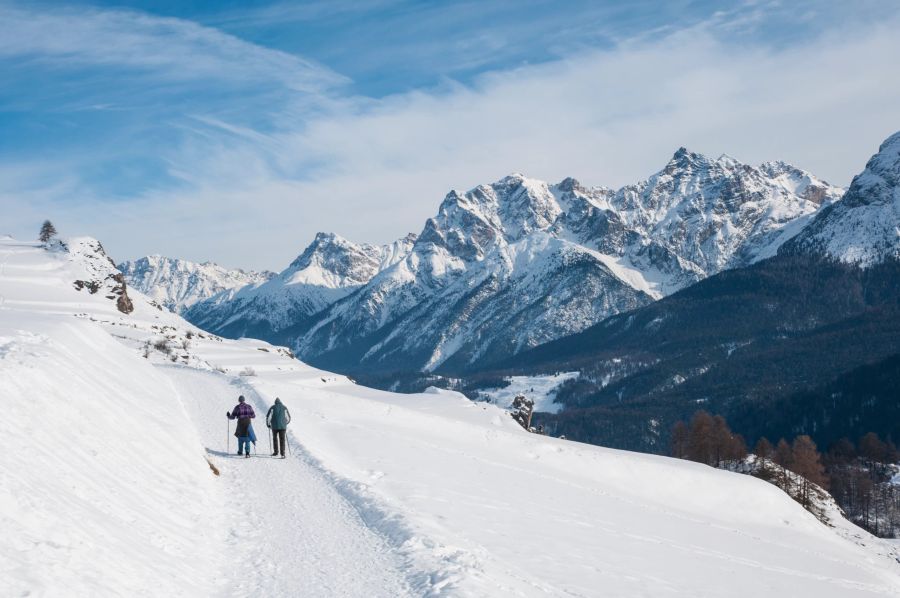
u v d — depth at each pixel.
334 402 61.78
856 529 91.06
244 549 18.66
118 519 15.66
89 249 144.88
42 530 12.45
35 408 17.48
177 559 15.92
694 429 119.12
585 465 63.88
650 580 24.77
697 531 46.72
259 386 59.53
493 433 64.88
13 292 116.88
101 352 36.00
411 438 53.28
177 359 94.44
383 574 17.02
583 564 24.48
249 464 29.70
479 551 21.27
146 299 151.00
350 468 34.44
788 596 29.94
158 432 25.19
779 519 67.75
